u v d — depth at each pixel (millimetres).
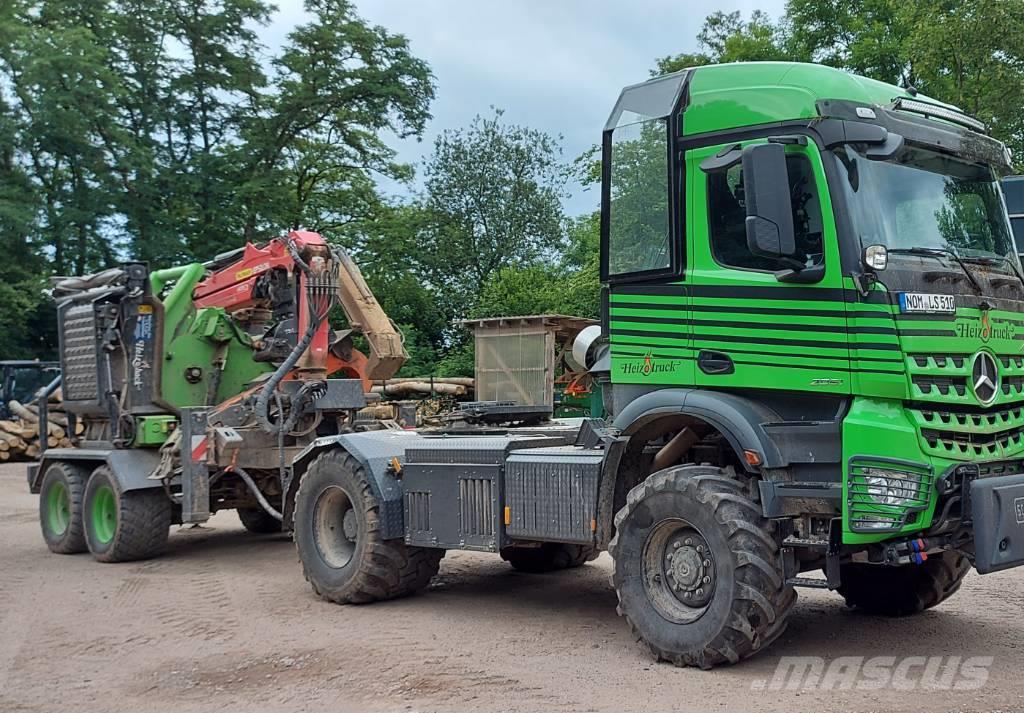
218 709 5355
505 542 7039
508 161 39688
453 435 8430
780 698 5156
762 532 5500
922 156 5824
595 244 29219
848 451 5297
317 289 10523
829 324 5430
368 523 7746
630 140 6445
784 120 5703
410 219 34281
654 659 6000
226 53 29531
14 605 8336
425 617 7430
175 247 27312
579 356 7848
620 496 6473
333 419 11055
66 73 26266
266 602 8148
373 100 31094
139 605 8211
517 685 5562
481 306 29656
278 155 30688
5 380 25062
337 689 5625
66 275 28500
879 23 22875
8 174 27469
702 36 30891
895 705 4988
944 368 5309
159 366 10883
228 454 10078
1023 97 17281
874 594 7109
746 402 5754
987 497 5113
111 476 10500
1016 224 8227
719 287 5895
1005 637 6363
